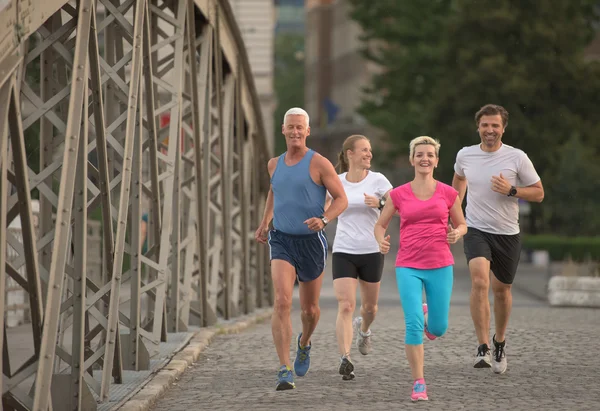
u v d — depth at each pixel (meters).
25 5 15.93
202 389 23.55
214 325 37.47
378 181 25.31
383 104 138.12
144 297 55.03
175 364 26.34
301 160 23.06
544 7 115.88
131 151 23.84
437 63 127.88
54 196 17.69
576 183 113.00
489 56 116.19
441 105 117.38
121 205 23.03
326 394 22.53
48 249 22.45
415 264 22.59
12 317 39.16
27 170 16.67
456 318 40.59
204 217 37.47
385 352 29.47
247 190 46.84
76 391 19.33
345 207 23.12
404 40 133.50
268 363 27.75
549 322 39.34
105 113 27.19
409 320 21.88
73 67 18.58
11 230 39.16
